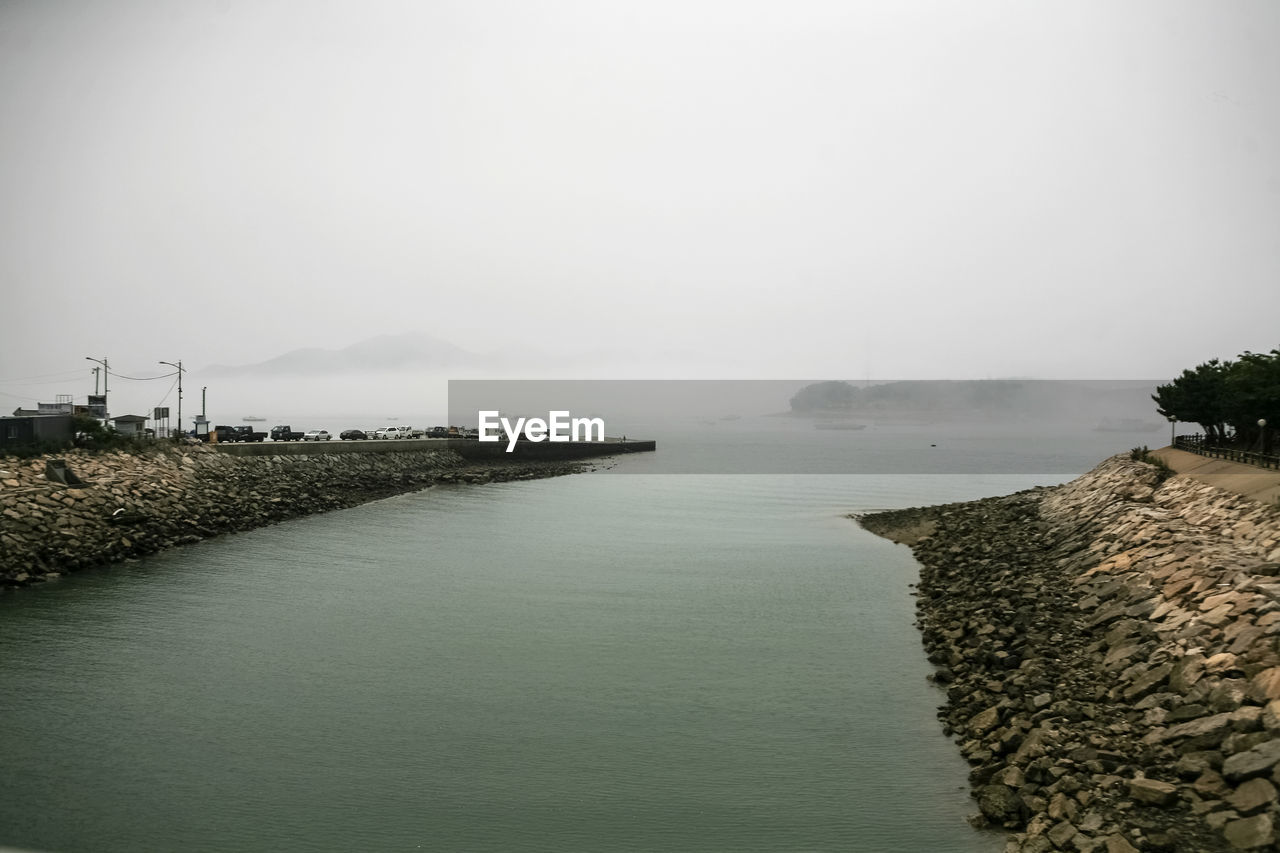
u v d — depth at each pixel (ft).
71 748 86.12
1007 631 108.47
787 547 210.18
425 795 77.51
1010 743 76.54
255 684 104.83
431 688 104.32
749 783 78.89
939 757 82.69
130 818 73.05
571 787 78.74
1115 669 86.53
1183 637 84.58
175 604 141.18
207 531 199.72
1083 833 58.13
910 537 222.48
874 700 99.09
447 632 128.57
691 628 131.44
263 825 72.23
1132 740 69.87
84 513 178.09
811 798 75.61
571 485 376.27
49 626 127.03
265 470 265.13
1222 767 60.29
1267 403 191.11
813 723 92.48
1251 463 174.50
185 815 73.67
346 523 233.96
